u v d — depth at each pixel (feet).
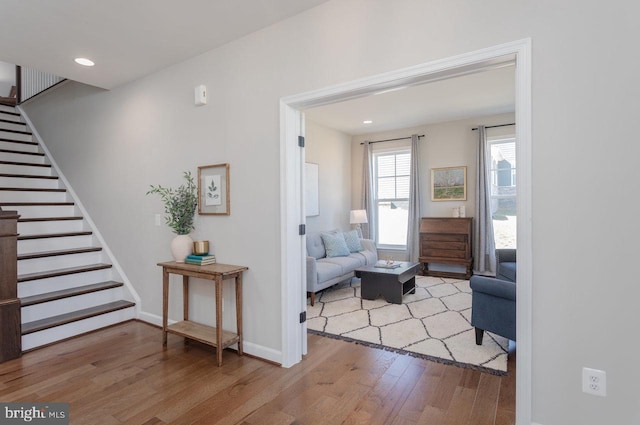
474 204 19.04
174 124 11.12
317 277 14.21
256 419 6.61
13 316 9.23
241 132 9.52
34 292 11.23
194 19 8.46
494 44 6.07
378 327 11.42
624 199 5.22
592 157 5.39
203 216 10.46
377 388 7.70
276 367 8.74
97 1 7.61
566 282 5.60
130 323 12.12
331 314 12.80
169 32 9.07
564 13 5.54
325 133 20.59
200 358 9.29
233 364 8.92
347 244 18.79
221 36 9.35
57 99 15.89
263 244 9.17
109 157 13.33
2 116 18.01
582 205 5.47
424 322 11.84
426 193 20.49
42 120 16.97
